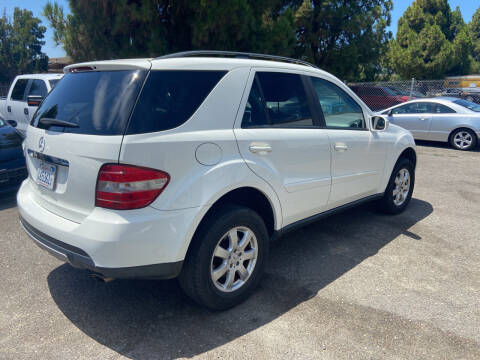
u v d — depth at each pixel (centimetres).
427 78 3125
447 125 1044
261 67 321
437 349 255
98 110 257
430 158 920
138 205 240
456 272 358
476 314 293
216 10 924
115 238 234
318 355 249
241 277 301
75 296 319
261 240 308
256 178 296
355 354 250
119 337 268
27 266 369
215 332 272
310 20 1739
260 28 1069
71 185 255
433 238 437
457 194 616
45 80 896
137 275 246
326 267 367
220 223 274
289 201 332
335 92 397
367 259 384
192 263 269
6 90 2380
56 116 285
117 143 237
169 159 248
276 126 321
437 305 304
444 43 3019
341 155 384
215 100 280
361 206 548
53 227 261
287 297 316
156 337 267
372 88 1795
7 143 532
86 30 1036
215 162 271
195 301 293
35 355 250
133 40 1030
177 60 273
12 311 298
